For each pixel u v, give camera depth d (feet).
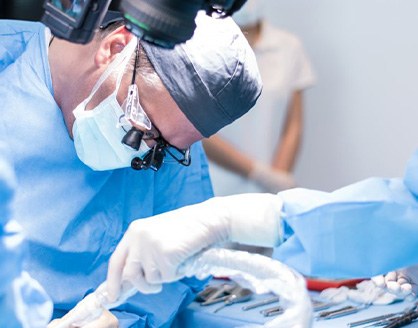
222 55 5.21
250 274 3.93
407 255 4.19
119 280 4.26
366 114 11.18
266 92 9.78
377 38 10.96
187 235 4.10
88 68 5.35
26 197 5.29
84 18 3.45
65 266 5.44
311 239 4.22
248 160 8.87
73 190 5.54
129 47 5.21
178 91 5.19
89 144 5.38
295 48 9.95
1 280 3.32
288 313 3.79
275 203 4.35
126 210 6.08
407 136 10.99
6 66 5.63
